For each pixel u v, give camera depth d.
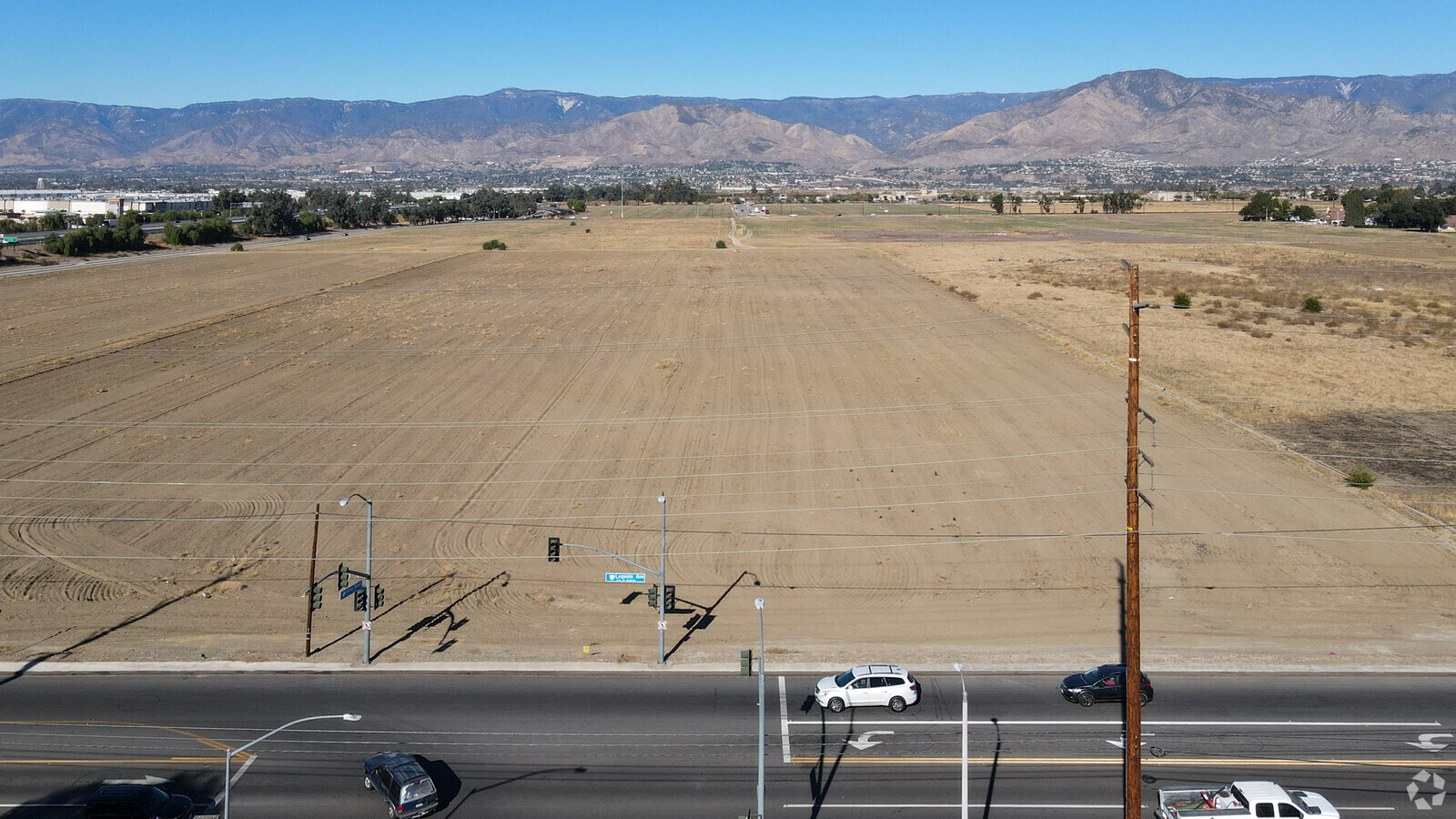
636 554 50.12
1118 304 114.19
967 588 46.22
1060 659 39.44
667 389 78.50
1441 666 38.22
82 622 43.00
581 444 65.62
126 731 33.53
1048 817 28.34
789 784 30.19
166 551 50.19
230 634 42.03
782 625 42.94
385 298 126.19
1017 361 85.00
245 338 99.69
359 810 28.95
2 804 29.09
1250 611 43.56
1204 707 34.97
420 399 76.19
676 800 29.34
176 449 64.75
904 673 35.41
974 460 61.22
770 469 60.97
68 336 100.62
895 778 30.48
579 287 133.62
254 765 31.36
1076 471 58.88
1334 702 35.34
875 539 51.28
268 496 56.97
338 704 35.59
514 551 50.62
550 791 29.83
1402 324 101.31
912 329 99.94
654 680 37.78
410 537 52.00
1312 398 73.69
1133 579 24.73
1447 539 49.50
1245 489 55.78
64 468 61.16
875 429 67.75
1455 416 68.62
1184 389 76.38
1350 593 44.91
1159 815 28.14
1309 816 27.00
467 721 34.31
